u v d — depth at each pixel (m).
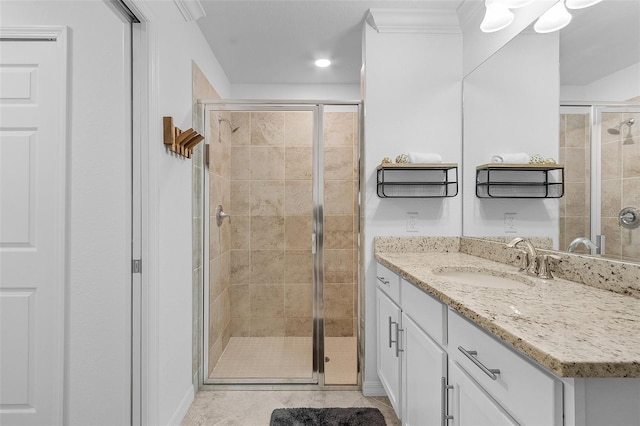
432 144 2.23
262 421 1.91
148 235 1.57
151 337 1.57
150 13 1.55
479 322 0.88
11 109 1.58
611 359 0.61
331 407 2.05
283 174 2.38
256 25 2.31
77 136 1.58
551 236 1.50
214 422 1.90
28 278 1.58
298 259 2.39
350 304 2.57
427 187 2.23
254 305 2.38
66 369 1.58
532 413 0.72
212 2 2.05
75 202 1.58
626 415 0.64
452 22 2.21
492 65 1.90
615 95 1.17
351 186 2.49
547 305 0.97
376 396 2.19
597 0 1.25
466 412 1.02
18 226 1.57
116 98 1.57
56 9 1.57
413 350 1.49
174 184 1.83
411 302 1.52
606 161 1.21
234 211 2.38
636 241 1.09
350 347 2.59
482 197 2.00
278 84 3.43
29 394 1.58
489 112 1.92
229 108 2.34
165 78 1.73
